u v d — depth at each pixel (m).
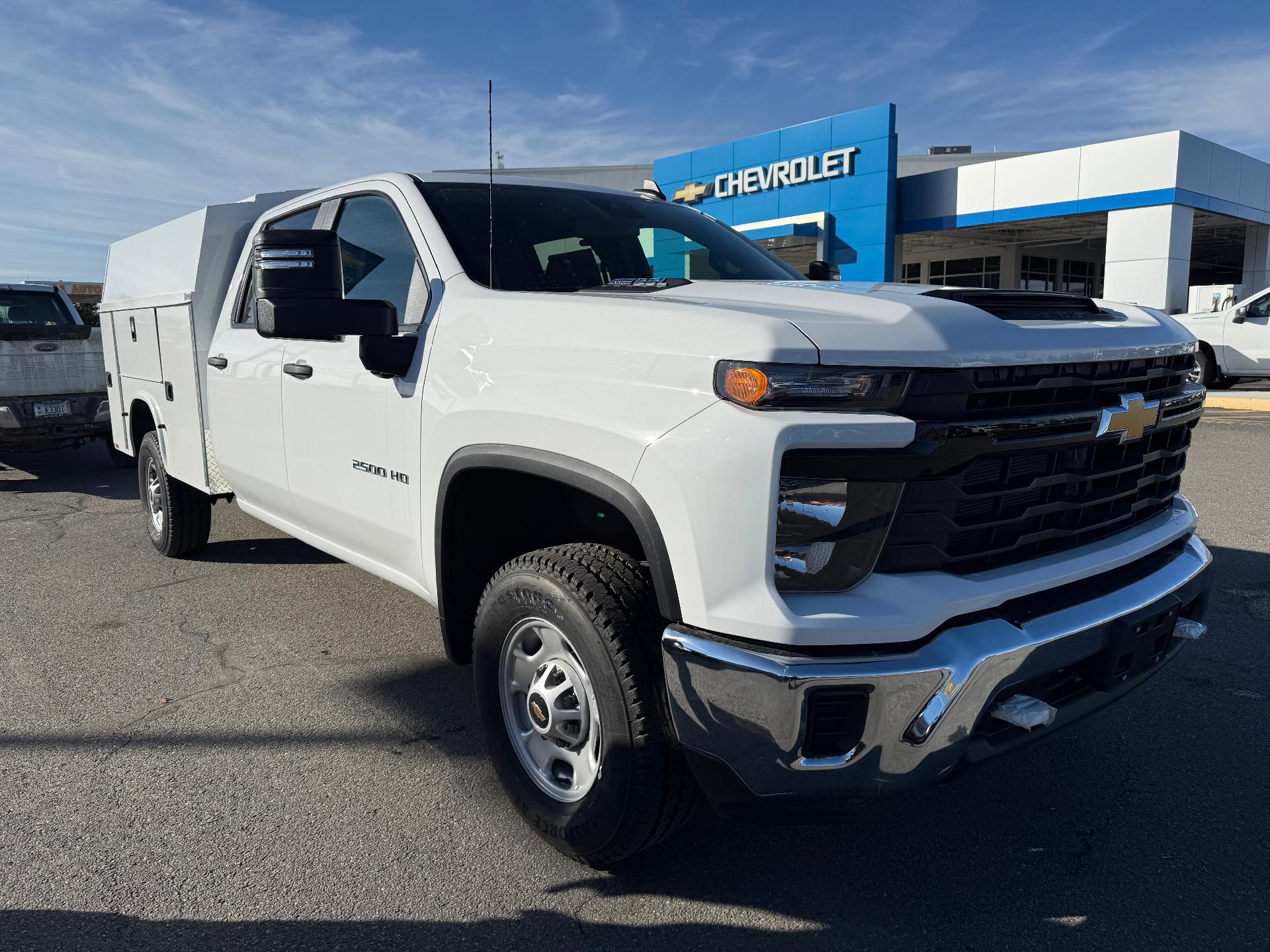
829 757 2.00
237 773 3.15
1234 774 3.04
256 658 4.19
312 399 3.59
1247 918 2.34
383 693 3.79
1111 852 2.63
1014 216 22.12
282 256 2.61
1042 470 2.28
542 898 2.47
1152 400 2.54
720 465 2.01
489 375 2.65
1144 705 3.54
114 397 6.27
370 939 2.31
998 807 2.88
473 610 3.04
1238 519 6.31
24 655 4.26
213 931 2.34
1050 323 2.31
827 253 23.08
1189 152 20.03
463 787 3.05
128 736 3.42
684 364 2.12
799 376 1.97
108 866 2.61
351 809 2.91
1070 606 2.26
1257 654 3.96
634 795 2.31
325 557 5.91
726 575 2.03
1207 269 44.66
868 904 2.43
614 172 28.88
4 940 2.30
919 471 2.00
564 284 3.11
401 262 3.29
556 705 2.54
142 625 4.66
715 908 2.43
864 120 21.92
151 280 5.36
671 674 2.14
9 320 10.59
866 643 1.98
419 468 2.98
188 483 5.09
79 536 6.72
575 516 2.94
